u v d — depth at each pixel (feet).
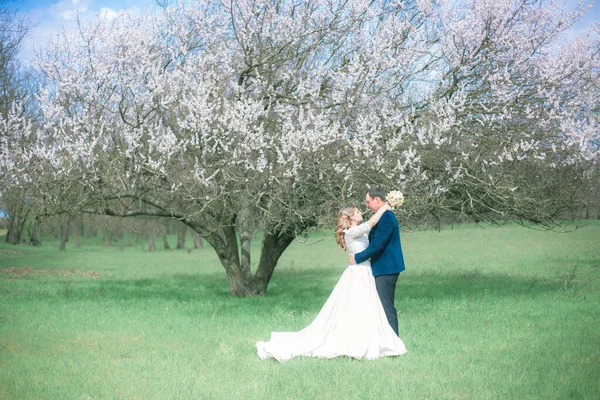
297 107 33.53
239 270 41.93
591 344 21.49
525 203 35.14
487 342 22.04
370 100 32.55
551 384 15.62
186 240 190.29
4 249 118.21
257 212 34.88
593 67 33.58
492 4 31.22
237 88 32.22
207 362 18.66
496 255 83.46
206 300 37.60
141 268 80.84
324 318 19.48
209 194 33.17
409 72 34.06
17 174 34.09
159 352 20.40
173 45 33.73
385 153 31.37
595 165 34.47
